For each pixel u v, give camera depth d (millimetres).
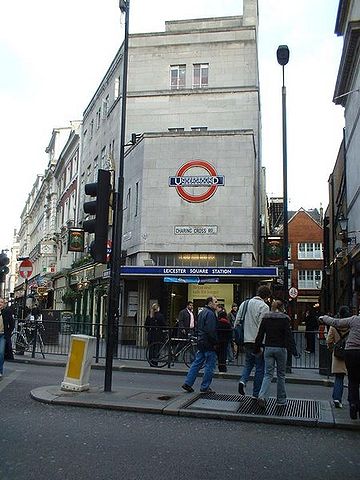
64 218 48031
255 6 31312
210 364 9727
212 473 5316
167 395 9172
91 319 24391
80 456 5727
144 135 24719
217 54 30328
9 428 6863
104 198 9586
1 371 11625
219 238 23406
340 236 26516
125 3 10727
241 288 22844
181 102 30031
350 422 7531
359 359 7613
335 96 29016
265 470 5484
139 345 16062
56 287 46969
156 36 31156
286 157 16062
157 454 5926
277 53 16594
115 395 9016
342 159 30578
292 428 7477
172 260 23766
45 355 17156
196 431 7090
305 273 56219
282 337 8398
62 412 7961
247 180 23625
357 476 5367
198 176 23953
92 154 37500
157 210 24031
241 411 8117
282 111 16391
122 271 22688
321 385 12953
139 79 30906
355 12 24484
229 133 24031
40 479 4938
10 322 15578
